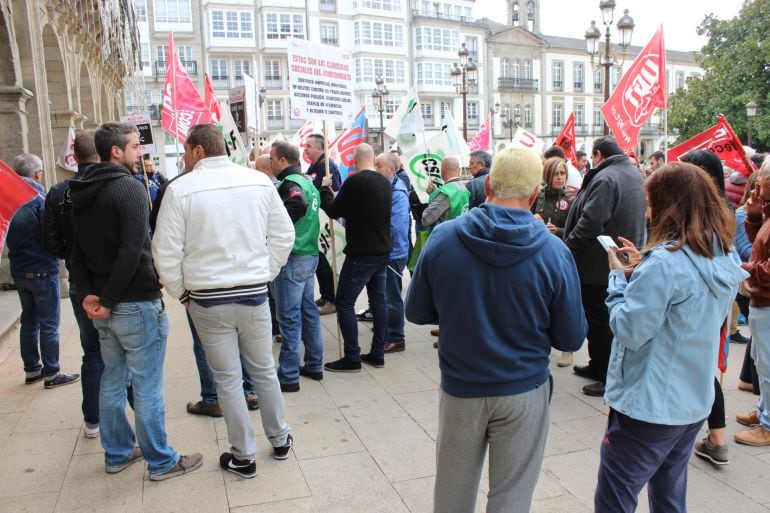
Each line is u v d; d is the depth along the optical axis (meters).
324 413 4.38
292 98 5.20
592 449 3.79
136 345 3.30
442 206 5.62
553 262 2.24
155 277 3.34
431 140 7.44
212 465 3.62
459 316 2.25
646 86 6.68
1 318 6.79
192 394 4.73
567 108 61.94
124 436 3.57
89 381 3.90
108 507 3.20
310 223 4.68
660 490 2.57
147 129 9.18
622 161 4.63
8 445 3.93
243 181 3.37
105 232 3.15
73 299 3.74
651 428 2.36
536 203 5.75
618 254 2.71
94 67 16.17
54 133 11.91
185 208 3.20
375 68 50.34
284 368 4.78
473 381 2.25
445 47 53.41
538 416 2.31
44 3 10.09
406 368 5.34
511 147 2.31
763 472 3.50
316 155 6.83
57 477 3.51
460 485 2.36
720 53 29.47
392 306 5.84
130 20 26.08
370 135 50.47
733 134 6.90
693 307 2.29
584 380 5.00
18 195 3.26
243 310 3.34
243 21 45.34
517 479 2.32
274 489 3.36
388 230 5.12
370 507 3.19
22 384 5.04
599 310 4.65
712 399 2.40
